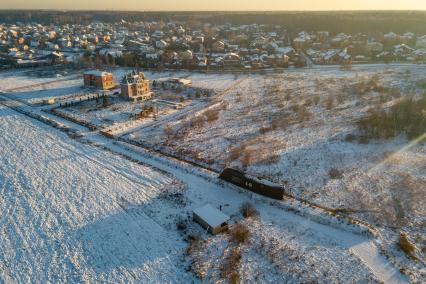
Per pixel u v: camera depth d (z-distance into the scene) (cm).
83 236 3334
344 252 3080
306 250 3123
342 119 6550
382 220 3528
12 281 2805
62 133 6138
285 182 4359
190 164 4884
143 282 2777
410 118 5884
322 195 4031
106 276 2842
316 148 5312
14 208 3791
